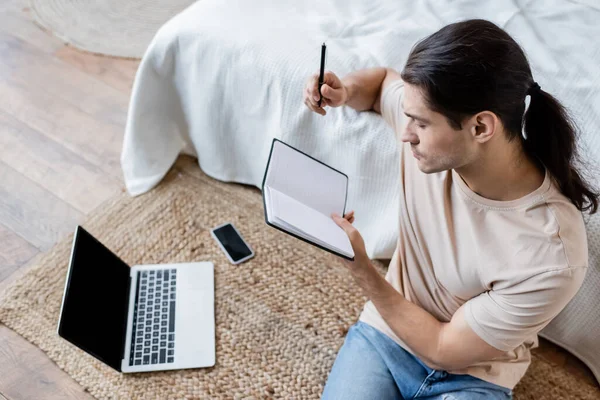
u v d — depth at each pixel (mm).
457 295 1021
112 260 1413
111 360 1272
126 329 1380
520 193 862
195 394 1317
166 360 1348
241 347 1395
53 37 2154
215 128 1593
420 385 1077
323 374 1361
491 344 938
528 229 863
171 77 1555
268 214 935
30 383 1322
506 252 892
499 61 731
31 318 1426
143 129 1617
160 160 1706
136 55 2111
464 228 938
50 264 1533
